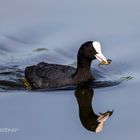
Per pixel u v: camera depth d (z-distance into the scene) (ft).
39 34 70.44
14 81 60.03
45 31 70.79
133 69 62.28
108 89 57.93
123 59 63.98
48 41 69.05
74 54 66.13
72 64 64.54
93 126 50.47
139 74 61.21
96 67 63.77
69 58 65.77
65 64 64.59
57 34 69.77
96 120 51.70
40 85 58.29
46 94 56.54
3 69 63.46
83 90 57.67
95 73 62.23
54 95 56.29
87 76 59.36
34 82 58.80
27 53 67.36
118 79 60.39
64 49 67.21
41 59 65.57
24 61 65.72
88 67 59.36
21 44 68.85
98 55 57.93
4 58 66.28
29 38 70.03
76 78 58.85
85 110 53.67
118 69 62.49
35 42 69.21
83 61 58.75
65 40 68.54
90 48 58.18
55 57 66.28
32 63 65.26
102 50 65.31
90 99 55.77
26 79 60.34
